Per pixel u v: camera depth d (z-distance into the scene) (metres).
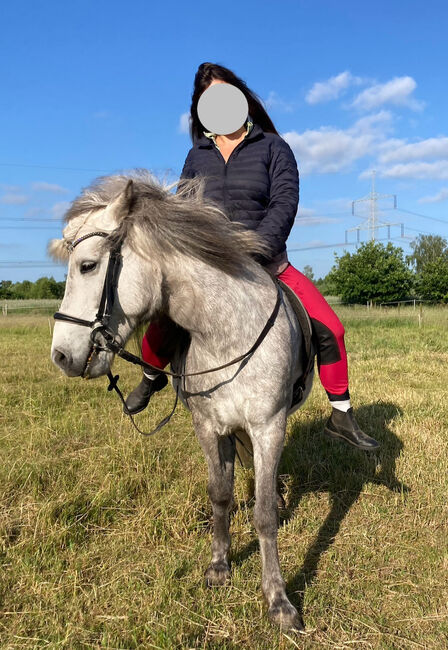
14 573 2.68
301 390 2.84
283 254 2.90
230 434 2.56
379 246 33.75
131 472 3.74
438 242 58.72
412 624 2.38
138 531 3.09
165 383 3.19
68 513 3.22
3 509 3.29
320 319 2.88
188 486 3.61
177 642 2.25
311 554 2.95
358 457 4.21
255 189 2.78
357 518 3.33
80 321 2.10
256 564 2.84
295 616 2.33
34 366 8.70
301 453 4.34
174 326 2.56
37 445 4.49
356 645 2.26
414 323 16.48
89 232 2.13
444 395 6.27
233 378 2.34
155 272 2.20
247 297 2.38
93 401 6.20
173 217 2.22
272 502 2.36
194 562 2.84
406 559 2.86
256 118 3.08
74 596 2.51
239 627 2.35
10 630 2.30
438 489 3.61
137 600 2.52
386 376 7.50
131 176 2.36
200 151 2.95
